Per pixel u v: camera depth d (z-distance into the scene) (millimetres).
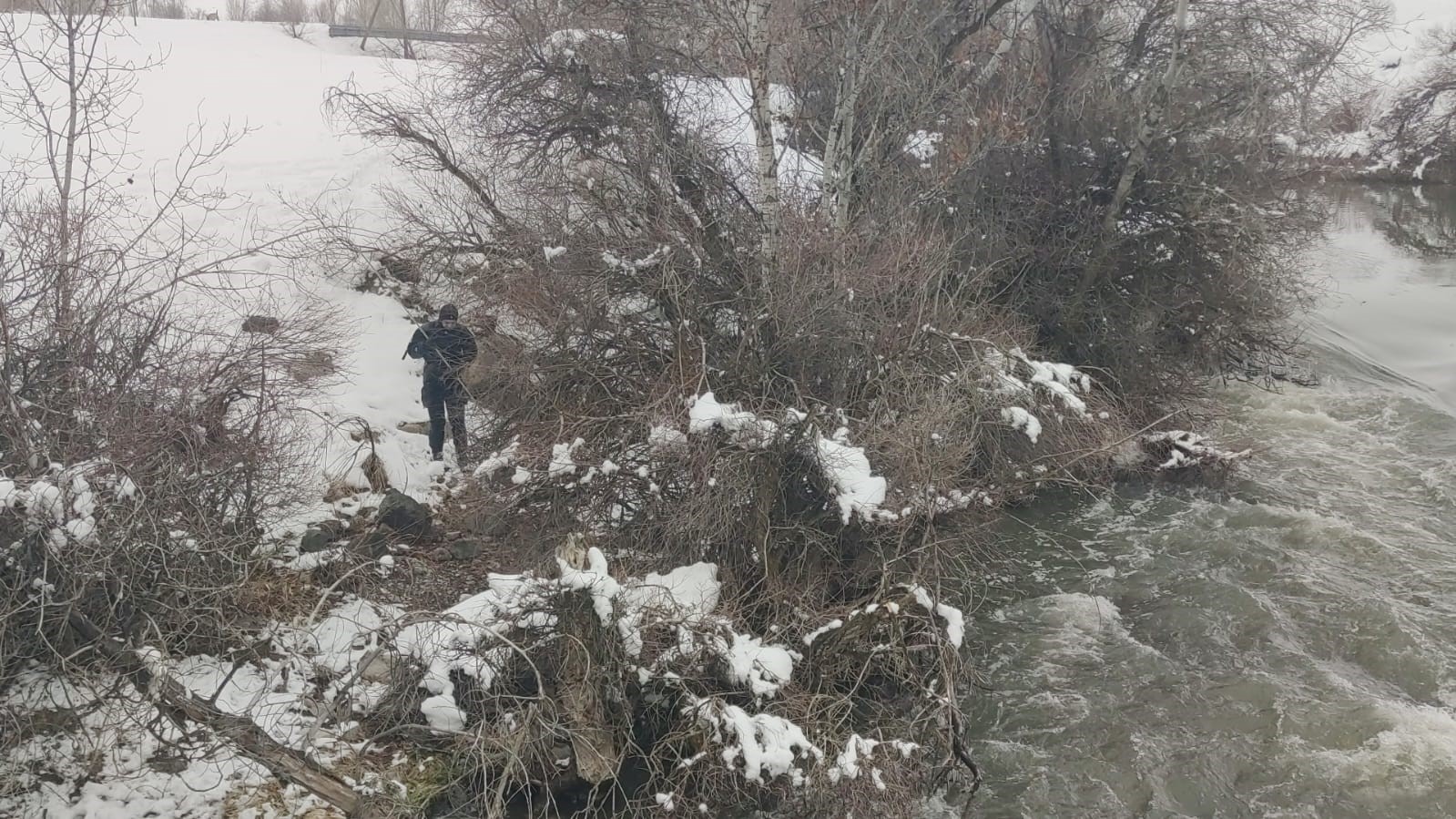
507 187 16703
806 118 15719
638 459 10609
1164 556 13195
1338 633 11469
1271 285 18000
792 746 8234
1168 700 10250
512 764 7660
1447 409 18594
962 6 16797
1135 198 17375
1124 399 15828
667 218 12109
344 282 16391
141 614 8273
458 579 10891
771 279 11094
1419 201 38906
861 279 11250
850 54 14242
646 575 9898
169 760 7879
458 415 13227
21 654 7672
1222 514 14375
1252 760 9383
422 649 8602
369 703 8812
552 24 15812
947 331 11859
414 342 13180
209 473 8820
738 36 13383
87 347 8266
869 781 8266
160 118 20531
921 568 9711
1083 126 17438
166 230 15664
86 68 10391
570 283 12180
